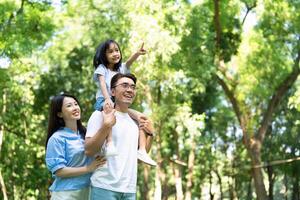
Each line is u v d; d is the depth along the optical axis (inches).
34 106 1262.3
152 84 1031.0
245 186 2027.6
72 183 220.7
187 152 1609.3
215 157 1646.2
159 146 1154.0
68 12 1023.0
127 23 873.5
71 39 1160.8
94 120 211.9
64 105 230.8
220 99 1457.9
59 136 225.8
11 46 727.1
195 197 1781.5
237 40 1003.9
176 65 871.7
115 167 209.8
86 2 978.7
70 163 224.4
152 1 812.6
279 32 986.7
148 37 760.3
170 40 767.1
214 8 960.3
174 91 982.4
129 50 810.8
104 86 241.9
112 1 879.7
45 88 1267.2
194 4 911.0
